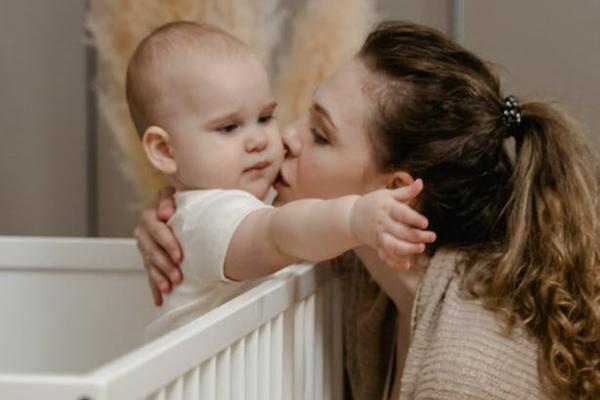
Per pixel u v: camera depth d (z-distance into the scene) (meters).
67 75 2.54
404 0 2.40
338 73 1.62
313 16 2.30
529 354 1.38
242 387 1.23
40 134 2.56
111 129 2.40
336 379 1.76
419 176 1.55
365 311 1.76
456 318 1.42
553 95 2.35
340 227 1.35
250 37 2.32
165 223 1.64
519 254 1.46
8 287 2.05
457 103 1.54
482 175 1.55
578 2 2.34
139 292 2.02
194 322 1.11
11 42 2.56
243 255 1.48
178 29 1.67
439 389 1.37
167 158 1.64
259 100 1.62
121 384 0.90
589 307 1.41
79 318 2.04
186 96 1.60
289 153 1.65
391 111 1.54
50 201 2.57
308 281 1.50
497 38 2.37
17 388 0.88
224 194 1.56
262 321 1.28
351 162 1.58
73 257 2.03
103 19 2.33
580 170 1.52
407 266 1.29
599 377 1.38
